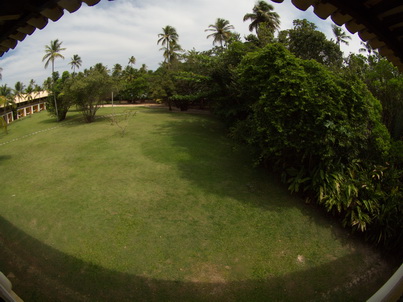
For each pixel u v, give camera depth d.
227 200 9.70
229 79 16.12
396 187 8.28
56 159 14.77
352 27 2.68
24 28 2.62
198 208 9.20
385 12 2.33
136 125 22.81
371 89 11.77
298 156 10.00
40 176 12.34
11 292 2.57
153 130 20.67
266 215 8.88
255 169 12.13
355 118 8.67
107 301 5.56
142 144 16.70
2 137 24.20
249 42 16.70
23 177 12.41
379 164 9.11
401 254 7.68
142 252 7.05
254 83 10.46
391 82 10.78
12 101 34.66
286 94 9.02
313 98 8.52
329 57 16.22
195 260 6.87
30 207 9.28
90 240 7.44
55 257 6.77
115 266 6.51
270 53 9.67
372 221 8.10
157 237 7.66
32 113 44.09
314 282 6.47
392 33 2.55
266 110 9.22
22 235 7.72
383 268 7.26
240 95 12.95
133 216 8.65
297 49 16.44
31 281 5.98
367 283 6.68
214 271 6.54
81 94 24.16
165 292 5.86
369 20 2.43
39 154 16.06
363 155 9.36
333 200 8.50
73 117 31.23
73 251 6.99
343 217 8.74
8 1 2.17
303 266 6.93
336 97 8.61
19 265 6.49
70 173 12.45
